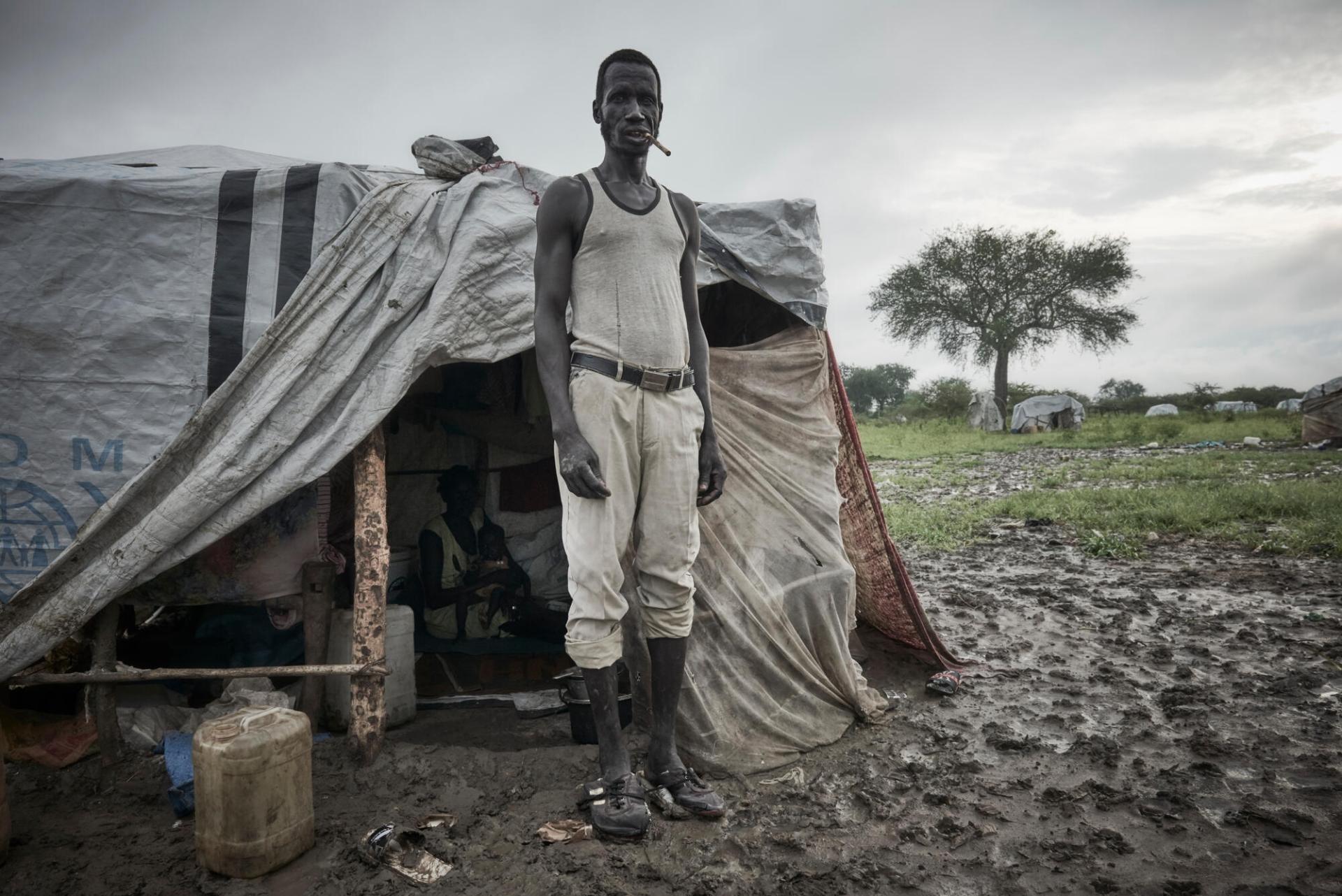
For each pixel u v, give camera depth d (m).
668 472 2.67
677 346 2.66
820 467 3.67
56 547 2.91
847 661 3.50
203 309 3.00
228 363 3.00
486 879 2.31
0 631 2.86
